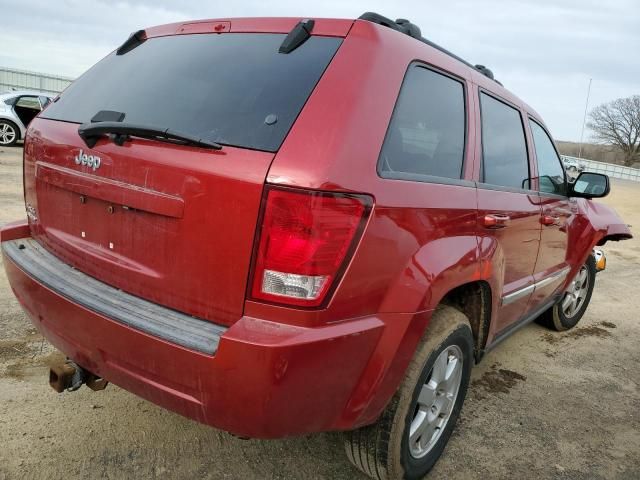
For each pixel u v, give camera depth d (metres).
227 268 1.83
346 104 1.89
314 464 2.62
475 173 2.68
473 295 2.80
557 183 3.94
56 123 2.47
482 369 3.93
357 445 2.32
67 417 2.75
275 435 1.84
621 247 9.91
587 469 2.81
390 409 2.24
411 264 2.07
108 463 2.46
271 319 1.79
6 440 2.52
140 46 2.66
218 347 1.74
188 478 2.43
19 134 13.85
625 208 17.33
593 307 5.80
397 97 2.11
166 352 1.83
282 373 1.72
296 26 2.18
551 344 4.56
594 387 3.79
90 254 2.26
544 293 3.86
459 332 2.50
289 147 1.79
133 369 1.98
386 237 1.94
